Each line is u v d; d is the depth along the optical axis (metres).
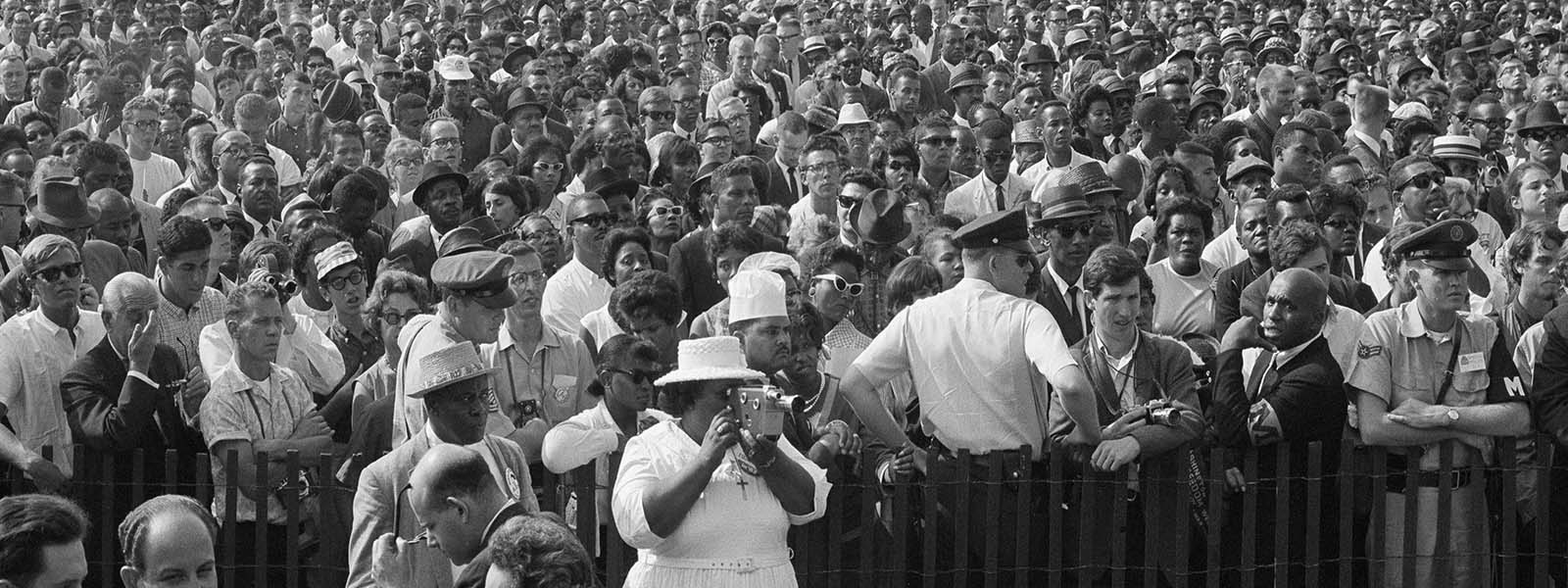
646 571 7.43
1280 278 8.96
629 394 8.36
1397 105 22.22
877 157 15.43
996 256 8.69
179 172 16.20
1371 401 8.95
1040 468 8.70
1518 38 27.83
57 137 15.53
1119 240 13.62
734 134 17.33
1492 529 9.09
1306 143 15.34
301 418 9.04
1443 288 8.86
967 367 8.56
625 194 13.70
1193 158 14.41
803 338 8.95
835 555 8.44
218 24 23.00
